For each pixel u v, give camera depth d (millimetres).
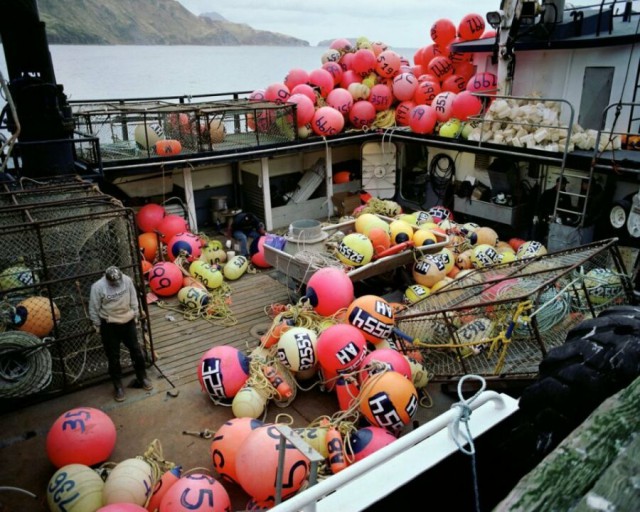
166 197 12055
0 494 4992
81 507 4504
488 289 6570
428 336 6645
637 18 10812
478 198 11602
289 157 13672
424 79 13453
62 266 6551
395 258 8766
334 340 6031
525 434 2354
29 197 7637
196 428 5957
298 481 4527
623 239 8773
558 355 2488
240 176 13055
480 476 2336
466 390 6293
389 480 2084
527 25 10977
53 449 5070
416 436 2139
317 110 12547
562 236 9250
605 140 9484
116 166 10219
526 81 11375
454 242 10172
